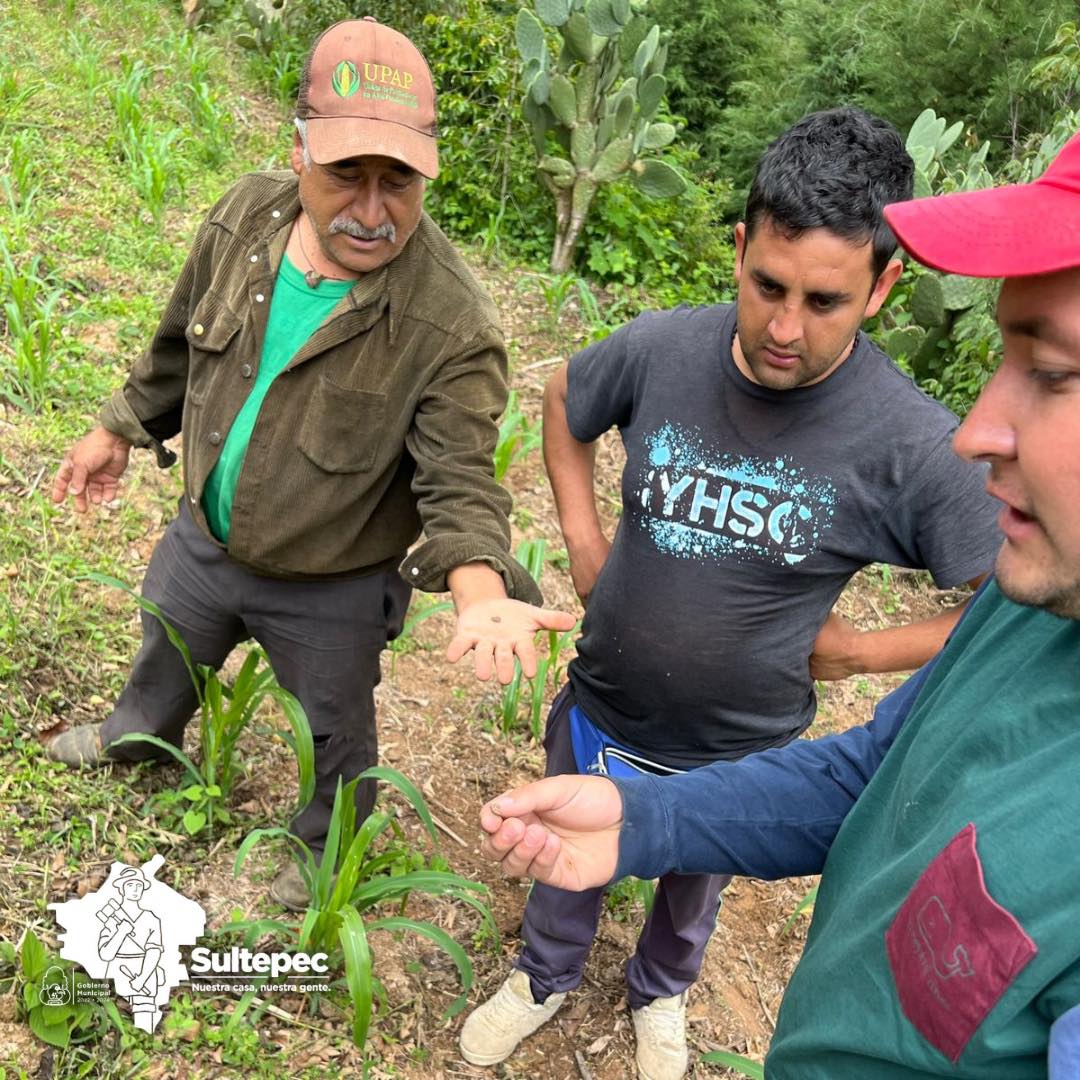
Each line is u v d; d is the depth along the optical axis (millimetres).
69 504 3541
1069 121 5852
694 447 1927
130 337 4484
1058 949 875
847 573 1963
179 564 2344
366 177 1861
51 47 7051
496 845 1324
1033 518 922
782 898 3398
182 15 9047
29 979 2143
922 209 932
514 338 5566
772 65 13086
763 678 1997
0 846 2471
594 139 6105
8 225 4812
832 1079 1155
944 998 970
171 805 2729
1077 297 844
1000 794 969
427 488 1980
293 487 2090
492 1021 2480
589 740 2244
